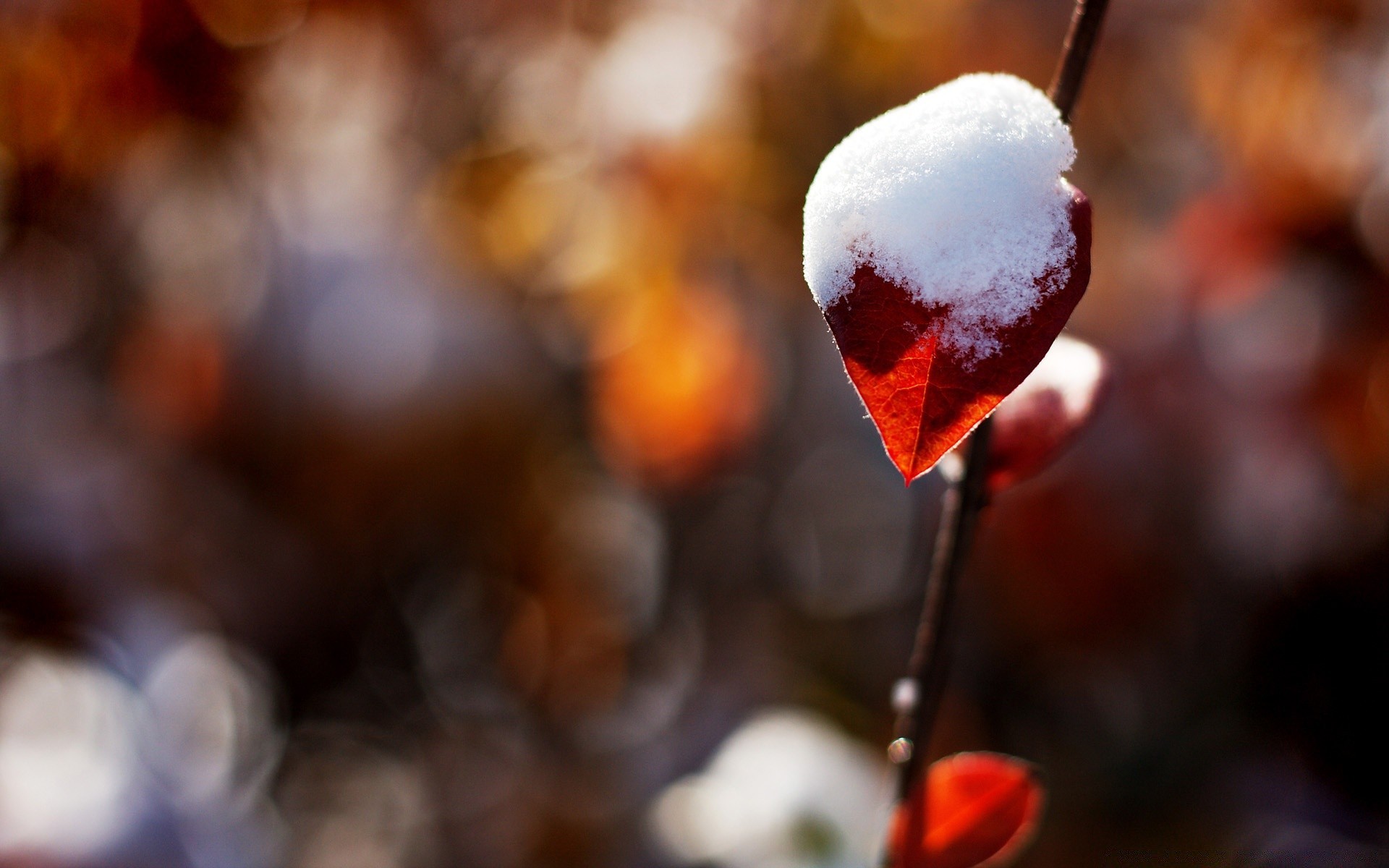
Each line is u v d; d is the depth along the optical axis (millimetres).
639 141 911
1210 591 1028
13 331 1102
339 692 1163
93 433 1106
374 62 1035
